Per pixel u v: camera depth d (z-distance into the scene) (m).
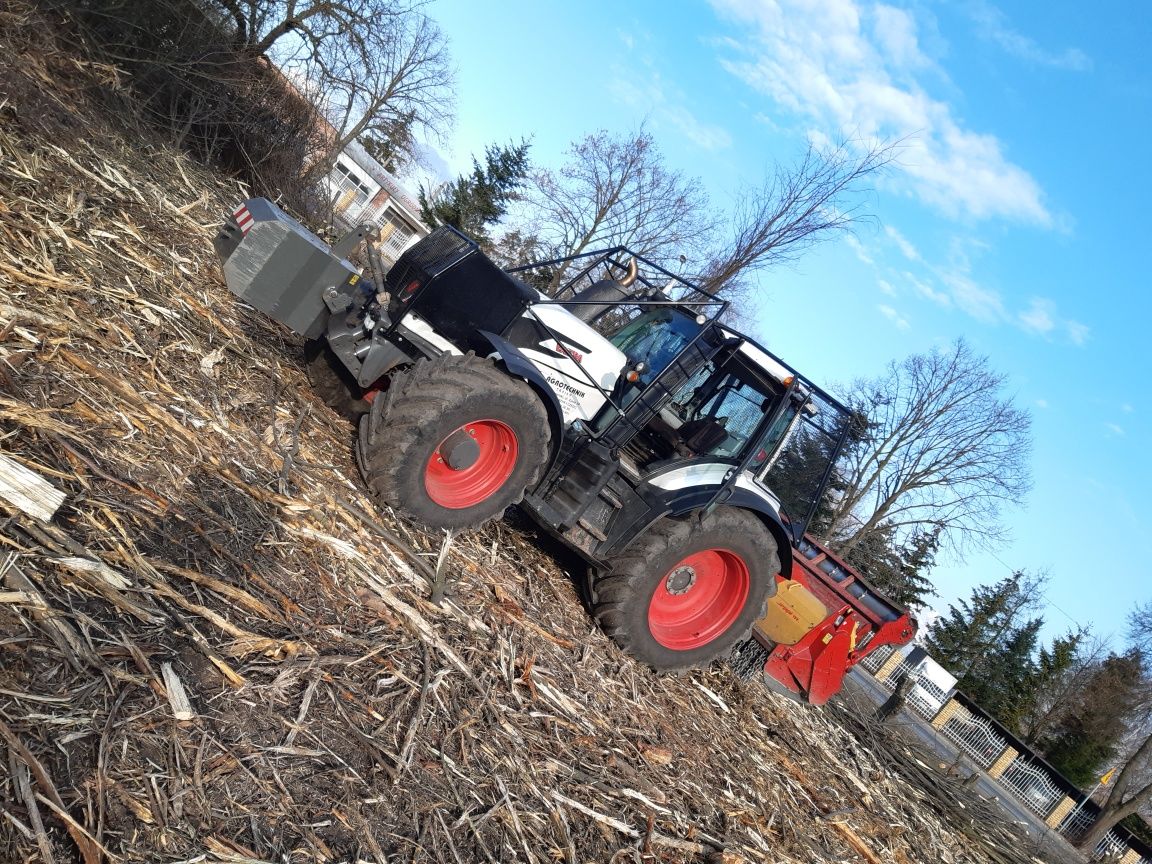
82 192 6.61
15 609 2.66
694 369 5.45
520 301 5.29
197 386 4.81
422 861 2.87
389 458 4.61
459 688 3.82
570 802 3.68
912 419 37.97
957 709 24.39
